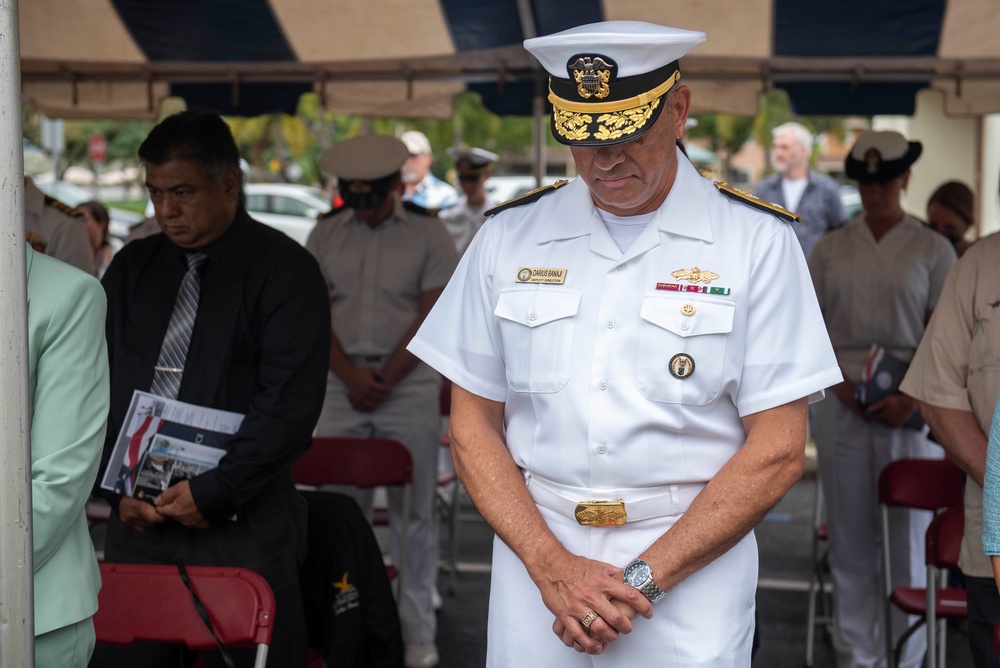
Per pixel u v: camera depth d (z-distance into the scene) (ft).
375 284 22.20
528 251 10.49
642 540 10.04
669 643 9.91
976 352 13.07
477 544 30.25
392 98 29.84
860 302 21.49
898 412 20.11
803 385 9.82
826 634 23.29
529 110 30.30
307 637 15.16
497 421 10.92
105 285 14.84
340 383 22.29
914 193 52.95
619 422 9.91
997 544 8.93
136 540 14.30
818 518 22.71
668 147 9.74
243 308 14.08
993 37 24.81
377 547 16.26
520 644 10.43
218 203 14.11
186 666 14.52
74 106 29.81
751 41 25.49
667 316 9.80
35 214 21.99
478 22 24.52
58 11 24.88
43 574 9.43
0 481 7.94
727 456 10.10
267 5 24.04
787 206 43.16
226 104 30.01
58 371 9.35
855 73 28.04
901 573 20.72
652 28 9.76
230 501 13.65
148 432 13.85
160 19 25.13
